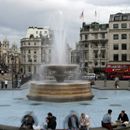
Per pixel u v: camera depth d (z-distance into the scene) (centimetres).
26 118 1753
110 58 11238
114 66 8906
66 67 3434
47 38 17050
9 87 5366
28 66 18350
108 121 1812
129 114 2628
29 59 18300
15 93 4372
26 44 18425
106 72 8981
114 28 11219
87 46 12300
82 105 3097
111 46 11256
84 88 3362
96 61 12069
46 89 3294
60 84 3256
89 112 2684
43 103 3222
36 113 2631
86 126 1736
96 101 3428
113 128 1833
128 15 11150
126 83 7138
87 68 12175
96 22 12438
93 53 12150
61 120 2311
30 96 3431
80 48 12594
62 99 3238
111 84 6656
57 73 3500
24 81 6125
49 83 3334
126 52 11081
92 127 1917
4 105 3122
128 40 11069
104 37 12000
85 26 12494
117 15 11300
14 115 2545
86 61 12269
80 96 3312
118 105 3133
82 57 12481
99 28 12088
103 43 12000
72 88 3278
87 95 3369
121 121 1917
